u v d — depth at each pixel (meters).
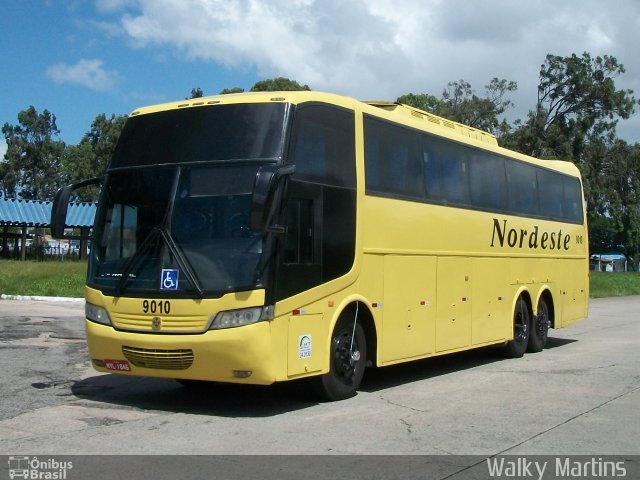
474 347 12.30
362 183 9.44
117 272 8.40
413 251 10.57
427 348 10.91
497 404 9.10
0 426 7.59
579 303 16.97
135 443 6.96
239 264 7.80
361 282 9.38
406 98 54.59
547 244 15.35
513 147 50.12
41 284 27.22
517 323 14.00
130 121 9.05
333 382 9.05
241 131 8.34
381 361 9.79
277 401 9.14
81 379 10.45
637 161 53.47
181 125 8.66
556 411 8.69
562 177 16.45
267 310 7.77
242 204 7.98
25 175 84.38
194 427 7.68
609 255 91.38
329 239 8.80
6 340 14.20
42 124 85.00
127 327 8.17
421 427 7.79
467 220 12.17
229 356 7.70
